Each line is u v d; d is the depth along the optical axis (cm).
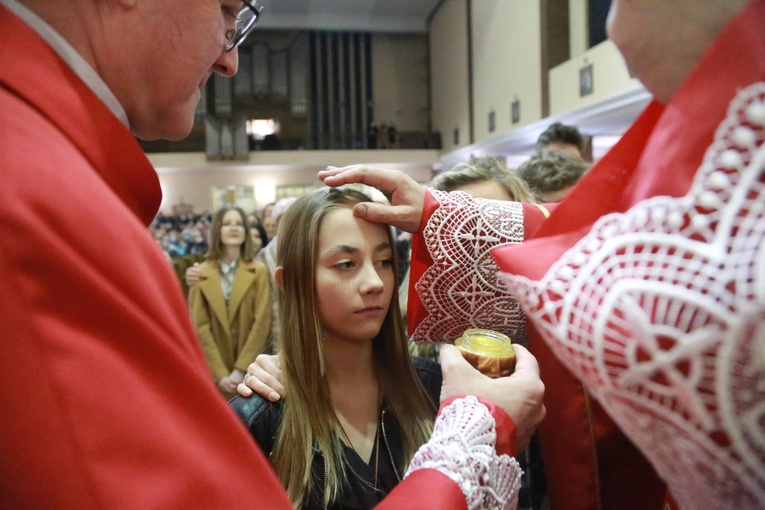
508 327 84
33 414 32
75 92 44
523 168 178
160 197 50
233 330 260
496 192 122
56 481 32
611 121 636
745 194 32
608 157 45
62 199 36
